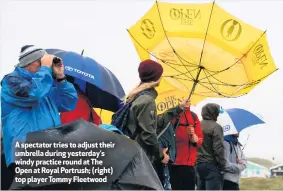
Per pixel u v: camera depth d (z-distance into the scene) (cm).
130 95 706
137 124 691
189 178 813
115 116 700
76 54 798
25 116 644
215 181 884
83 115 789
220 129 885
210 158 886
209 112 890
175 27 836
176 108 776
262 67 819
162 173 737
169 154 755
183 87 840
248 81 825
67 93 682
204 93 841
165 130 757
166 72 840
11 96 640
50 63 665
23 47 664
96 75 781
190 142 812
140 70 711
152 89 710
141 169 516
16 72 654
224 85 832
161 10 840
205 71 832
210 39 828
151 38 842
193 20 834
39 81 641
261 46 819
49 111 660
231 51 824
